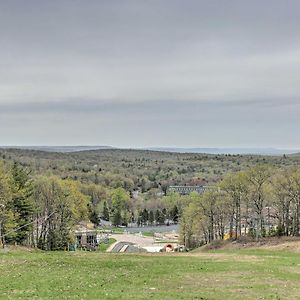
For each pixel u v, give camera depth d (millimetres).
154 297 29797
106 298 29391
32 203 87812
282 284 35500
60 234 91250
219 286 34406
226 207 99125
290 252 62000
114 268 42750
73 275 37750
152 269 42562
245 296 30891
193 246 118500
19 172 88375
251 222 101375
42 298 29000
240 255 58000
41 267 42094
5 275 37188
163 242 161125
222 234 100562
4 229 78438
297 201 89625
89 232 139875
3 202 79500
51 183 92875
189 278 37812
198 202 107750
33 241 91000
